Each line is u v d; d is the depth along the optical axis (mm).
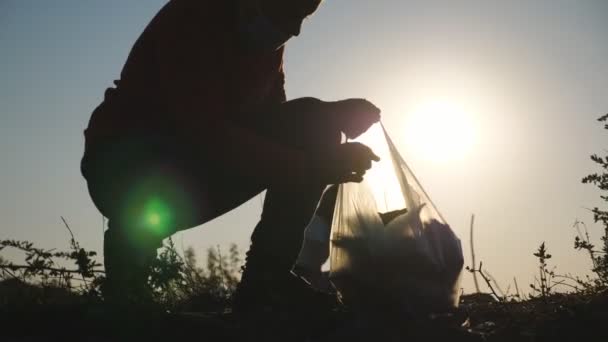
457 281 2727
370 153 2629
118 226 2670
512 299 3117
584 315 2648
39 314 2551
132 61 2658
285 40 2627
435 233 2740
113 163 2617
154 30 2633
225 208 2766
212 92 2559
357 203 2783
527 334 2623
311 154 2600
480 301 3252
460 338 2553
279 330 2547
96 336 2473
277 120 2729
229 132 2547
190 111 2525
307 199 2646
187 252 3525
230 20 2580
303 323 2580
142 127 2609
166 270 2602
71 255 2760
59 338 2465
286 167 2584
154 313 2525
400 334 2588
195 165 2641
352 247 2742
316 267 2973
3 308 2594
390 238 2695
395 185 2791
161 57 2557
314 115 2721
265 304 2631
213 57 2572
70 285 2783
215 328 2516
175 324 2518
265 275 2648
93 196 2703
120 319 2506
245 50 2613
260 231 2682
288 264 2676
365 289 2705
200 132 2535
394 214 2736
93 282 2658
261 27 2562
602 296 2801
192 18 2570
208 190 2689
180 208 2695
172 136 2617
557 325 2643
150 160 2629
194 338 2486
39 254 2822
